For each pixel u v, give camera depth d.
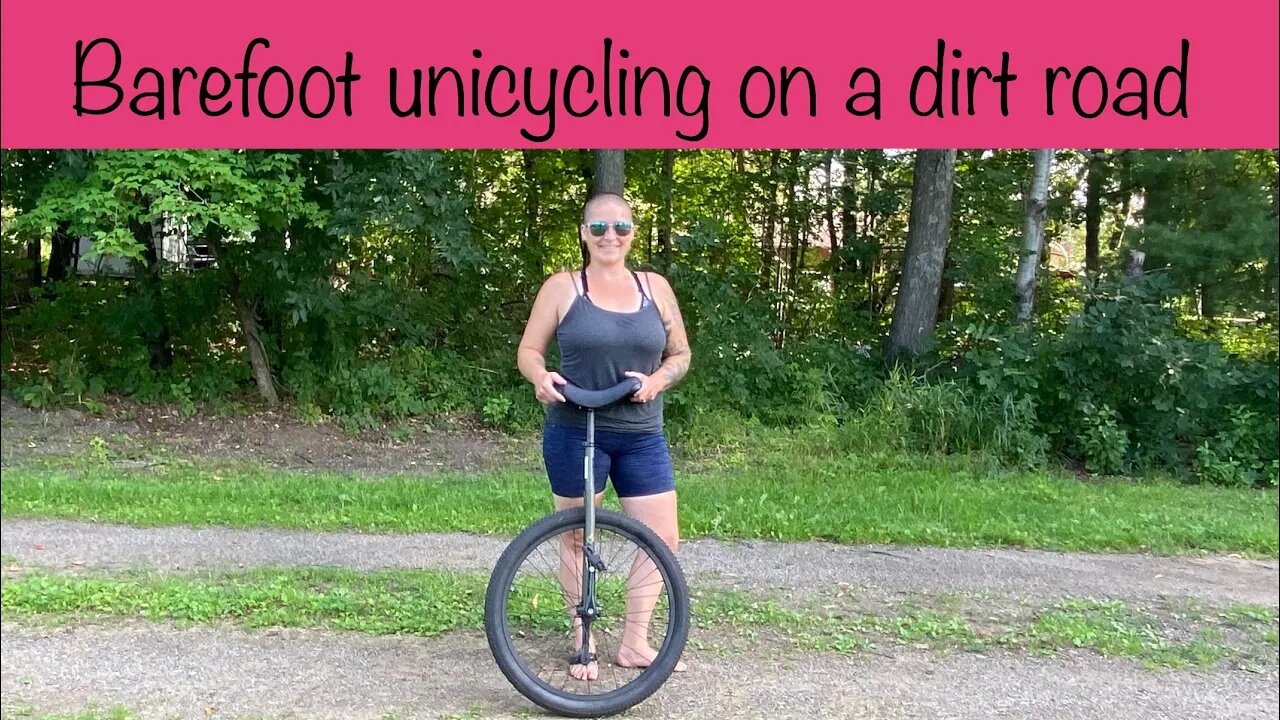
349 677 3.59
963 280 13.14
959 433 9.67
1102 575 5.42
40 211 8.64
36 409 9.74
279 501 6.68
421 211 9.73
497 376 11.28
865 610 4.59
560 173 13.39
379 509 6.49
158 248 10.51
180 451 9.12
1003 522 6.55
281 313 10.82
